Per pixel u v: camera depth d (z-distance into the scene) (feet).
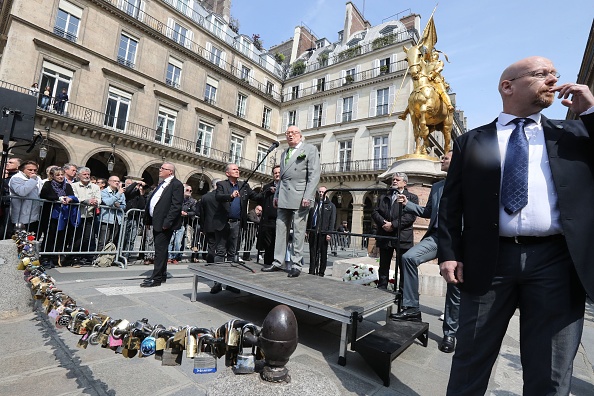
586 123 4.16
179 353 3.51
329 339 8.72
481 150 4.52
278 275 10.87
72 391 5.21
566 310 3.86
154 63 65.46
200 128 75.20
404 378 6.71
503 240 4.29
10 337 7.06
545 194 4.09
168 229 13.21
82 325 4.18
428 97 20.94
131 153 61.21
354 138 77.46
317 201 16.89
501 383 6.72
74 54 53.67
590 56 51.21
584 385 7.13
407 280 9.35
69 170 17.57
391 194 14.17
